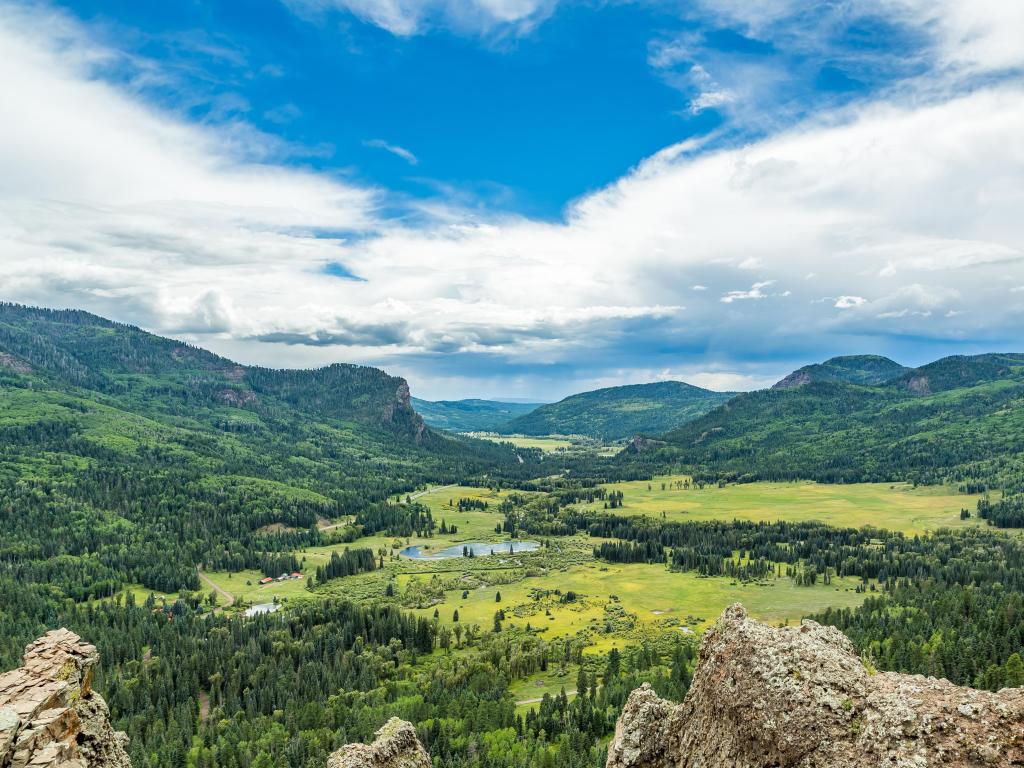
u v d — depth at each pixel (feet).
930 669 434.71
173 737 453.99
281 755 412.98
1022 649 449.89
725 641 126.93
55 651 142.31
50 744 119.65
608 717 440.04
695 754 125.59
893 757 90.58
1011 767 83.87
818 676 105.60
